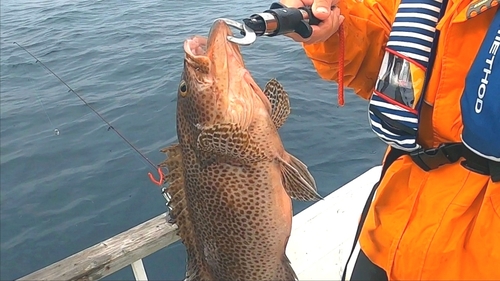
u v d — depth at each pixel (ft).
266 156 3.06
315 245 5.54
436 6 3.16
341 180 9.57
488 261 3.08
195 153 3.19
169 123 12.84
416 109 3.26
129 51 20.04
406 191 3.50
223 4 28.40
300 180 3.03
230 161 3.09
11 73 18.72
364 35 3.42
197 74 3.04
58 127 13.32
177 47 19.98
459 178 3.20
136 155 11.48
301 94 13.44
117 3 30.86
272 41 19.08
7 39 24.00
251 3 28.02
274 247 3.23
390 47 3.31
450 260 3.22
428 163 3.33
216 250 3.34
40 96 15.88
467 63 3.01
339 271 5.16
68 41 22.61
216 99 3.01
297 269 5.24
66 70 18.48
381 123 3.42
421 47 3.19
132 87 15.78
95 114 13.89
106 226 9.36
